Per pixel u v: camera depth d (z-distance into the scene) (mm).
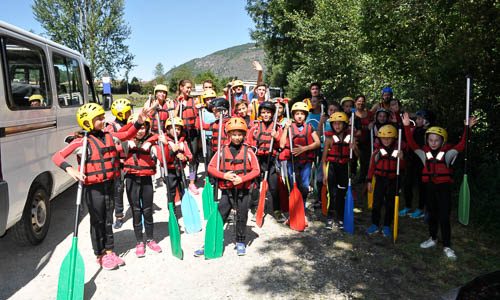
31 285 3756
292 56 21547
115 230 5230
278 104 5660
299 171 5363
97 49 32219
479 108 6180
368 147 7059
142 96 36406
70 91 5926
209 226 4281
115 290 3658
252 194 5980
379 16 6176
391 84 9578
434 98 6949
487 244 4633
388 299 3482
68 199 6535
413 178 5676
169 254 4441
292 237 4973
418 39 6340
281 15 20859
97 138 3850
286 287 3707
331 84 13898
